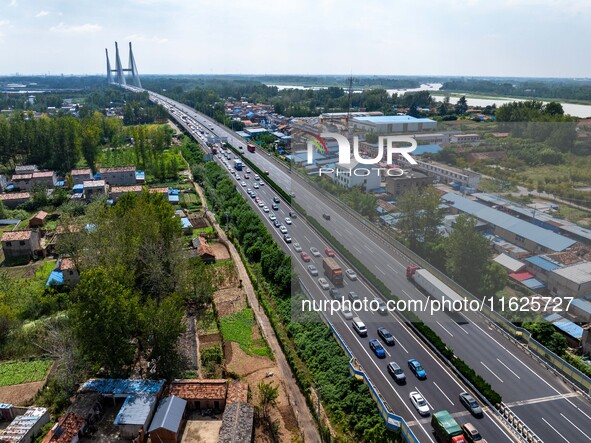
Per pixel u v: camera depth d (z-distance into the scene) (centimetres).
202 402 3812
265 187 9694
